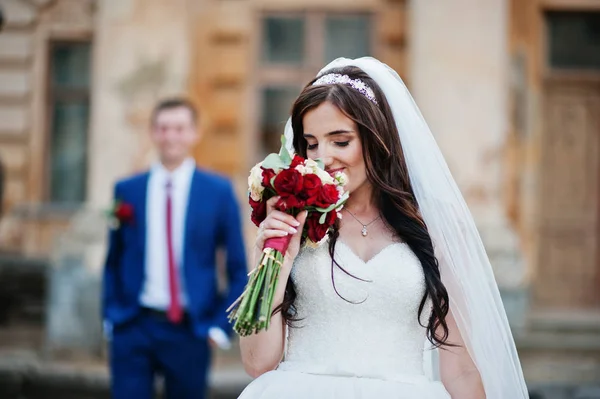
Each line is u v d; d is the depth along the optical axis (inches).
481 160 368.2
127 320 198.5
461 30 370.3
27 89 472.7
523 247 430.6
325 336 116.8
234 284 203.8
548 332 378.6
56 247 376.2
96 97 381.7
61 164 477.4
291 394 112.8
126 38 380.8
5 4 470.9
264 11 429.1
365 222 122.0
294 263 118.4
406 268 116.6
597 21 437.1
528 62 432.8
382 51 428.5
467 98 369.4
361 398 111.3
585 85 436.5
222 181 209.0
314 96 116.6
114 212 203.6
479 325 121.0
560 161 437.1
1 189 446.3
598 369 343.9
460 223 122.5
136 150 379.9
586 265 437.1
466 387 121.4
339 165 117.5
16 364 347.6
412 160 121.3
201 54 419.8
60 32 472.1
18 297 437.7
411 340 118.0
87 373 334.3
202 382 201.0
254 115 427.5
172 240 201.8
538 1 433.7
